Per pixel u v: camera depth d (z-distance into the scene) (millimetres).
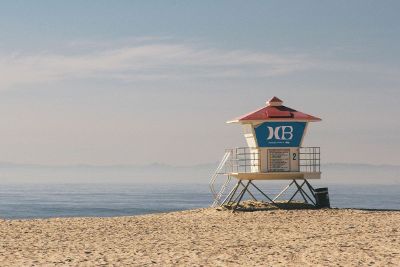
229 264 18875
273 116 38656
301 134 39062
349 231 27562
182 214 38375
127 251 21953
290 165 39094
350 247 22359
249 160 39844
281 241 24469
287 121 38844
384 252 21031
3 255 20984
